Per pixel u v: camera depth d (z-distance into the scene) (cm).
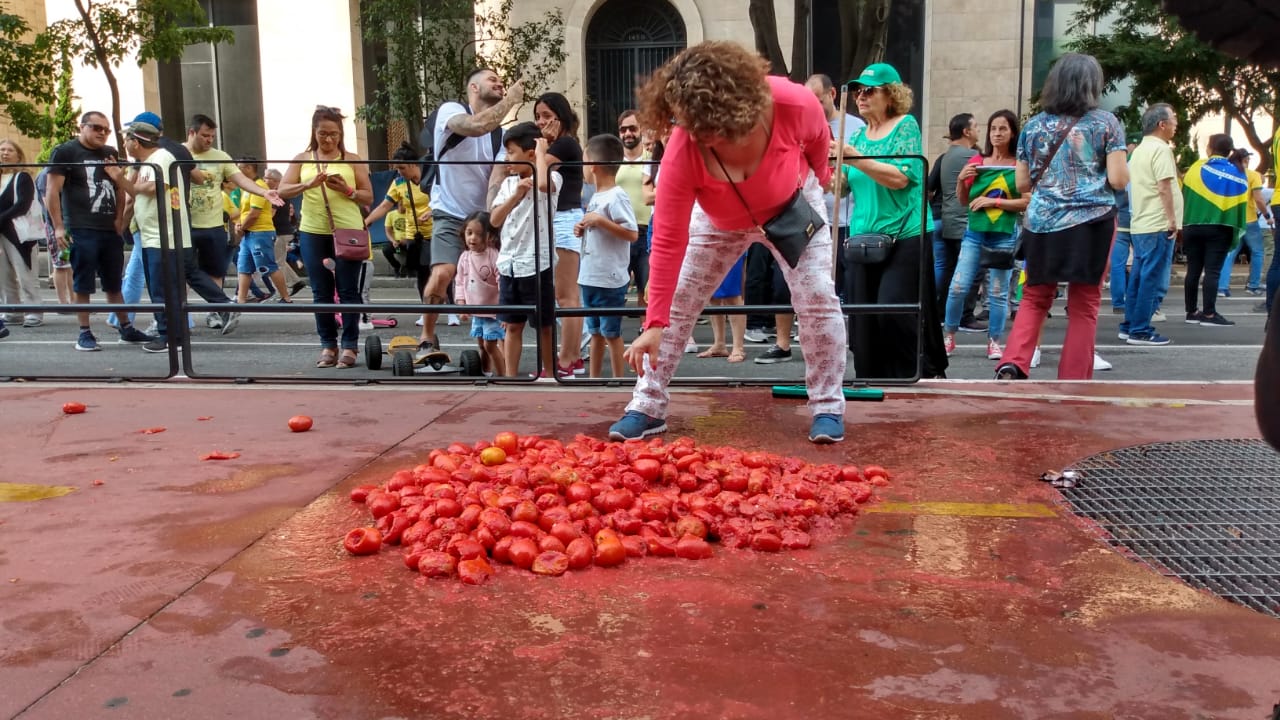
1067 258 561
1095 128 552
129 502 353
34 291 1020
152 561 295
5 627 250
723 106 333
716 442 436
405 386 579
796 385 565
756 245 783
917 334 559
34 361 802
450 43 1566
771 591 271
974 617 252
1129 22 1720
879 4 1114
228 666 229
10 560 297
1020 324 595
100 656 234
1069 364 589
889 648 235
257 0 1828
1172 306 1247
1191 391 538
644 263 792
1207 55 1611
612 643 239
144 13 1469
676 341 433
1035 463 395
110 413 505
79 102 1856
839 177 447
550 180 561
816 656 231
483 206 658
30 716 207
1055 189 561
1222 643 237
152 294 847
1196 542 310
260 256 1055
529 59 1591
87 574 285
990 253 791
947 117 1792
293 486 371
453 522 303
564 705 210
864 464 398
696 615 255
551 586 275
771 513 318
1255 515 333
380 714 207
